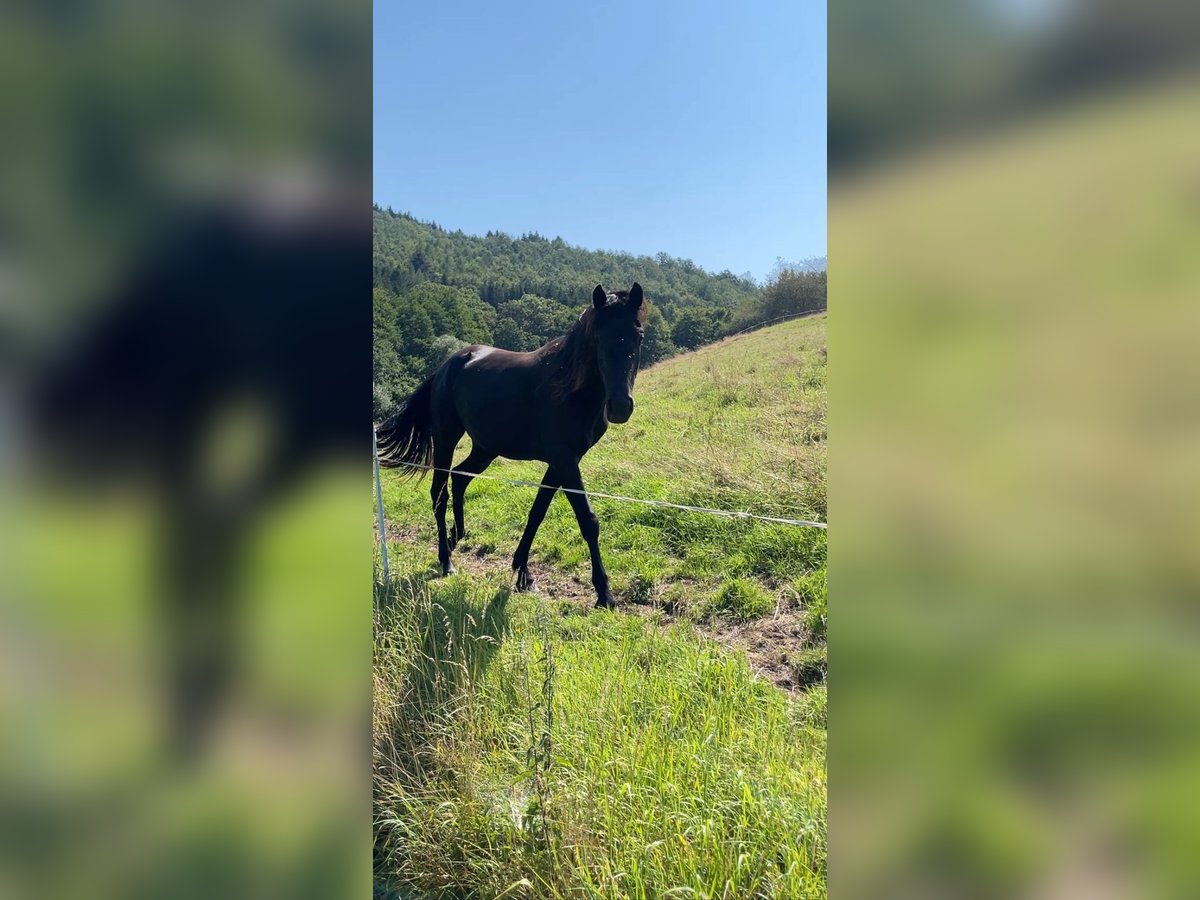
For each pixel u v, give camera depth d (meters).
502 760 2.33
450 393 5.31
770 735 2.37
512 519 5.99
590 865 1.88
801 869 1.68
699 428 7.15
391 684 2.76
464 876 2.06
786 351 10.41
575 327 4.25
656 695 2.61
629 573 4.42
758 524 4.46
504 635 3.19
